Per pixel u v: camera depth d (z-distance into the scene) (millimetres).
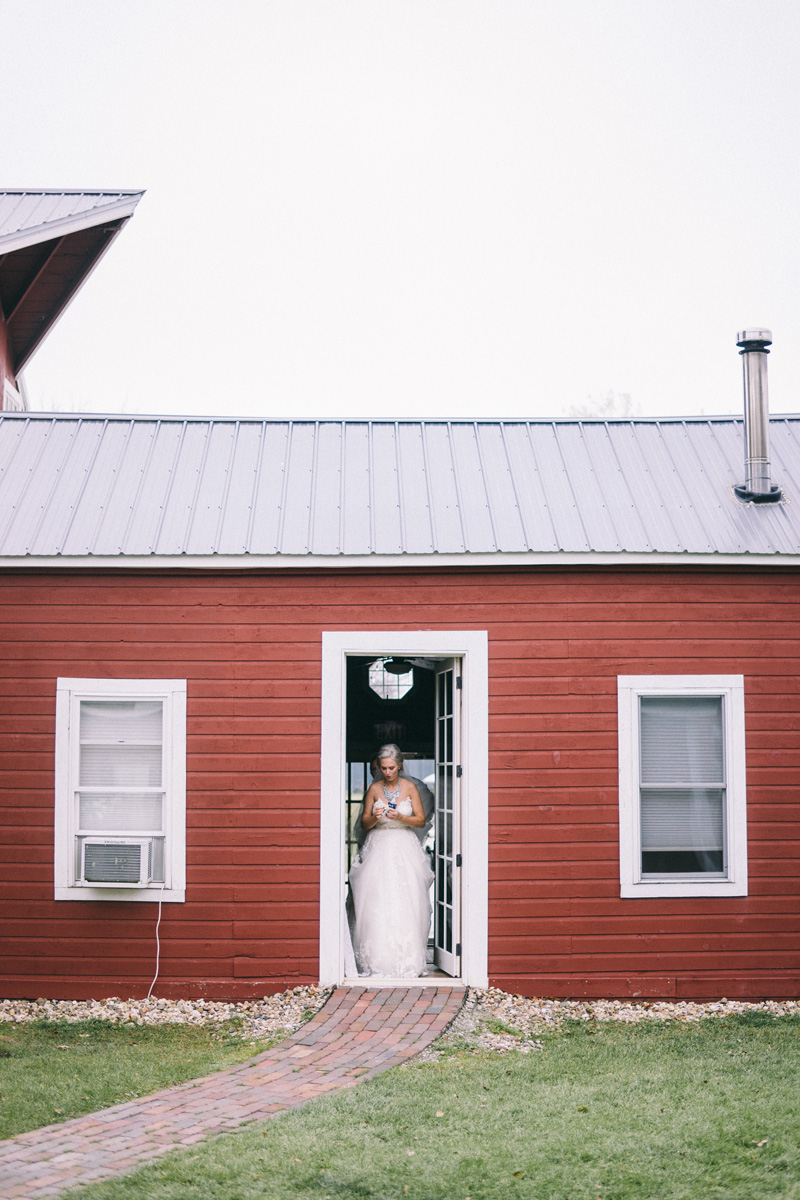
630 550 9148
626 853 9172
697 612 9391
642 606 9367
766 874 9258
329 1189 5184
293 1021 8227
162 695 9211
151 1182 5203
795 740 9359
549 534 9297
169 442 10578
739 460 10477
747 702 9359
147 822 9219
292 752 9195
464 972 9086
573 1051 7562
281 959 9047
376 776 10234
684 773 9375
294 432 10867
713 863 9336
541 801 9188
